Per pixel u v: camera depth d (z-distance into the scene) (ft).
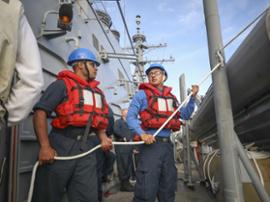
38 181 6.26
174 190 7.82
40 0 9.43
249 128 9.37
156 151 7.57
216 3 7.18
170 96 8.21
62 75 6.89
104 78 17.94
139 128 7.69
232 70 7.18
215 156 13.65
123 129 16.38
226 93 6.73
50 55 9.77
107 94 18.44
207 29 7.22
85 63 7.32
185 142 19.19
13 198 6.64
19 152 6.98
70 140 6.42
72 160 6.25
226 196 6.36
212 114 11.98
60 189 6.21
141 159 7.66
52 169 6.14
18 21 3.74
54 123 6.60
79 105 6.51
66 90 6.55
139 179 7.50
